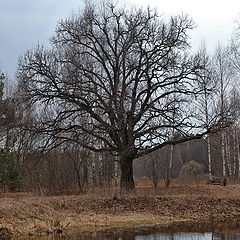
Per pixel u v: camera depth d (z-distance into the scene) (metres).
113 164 33.88
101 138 27.02
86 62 28.22
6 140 29.89
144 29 28.02
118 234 17.66
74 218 20.12
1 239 15.86
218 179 37.72
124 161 28.39
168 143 27.72
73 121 27.30
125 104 27.84
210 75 28.53
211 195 27.98
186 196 26.66
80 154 28.56
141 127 27.61
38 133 26.30
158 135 26.69
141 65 27.81
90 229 18.77
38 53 26.77
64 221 19.27
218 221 22.42
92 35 28.62
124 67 27.98
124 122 26.50
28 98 26.41
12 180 28.31
